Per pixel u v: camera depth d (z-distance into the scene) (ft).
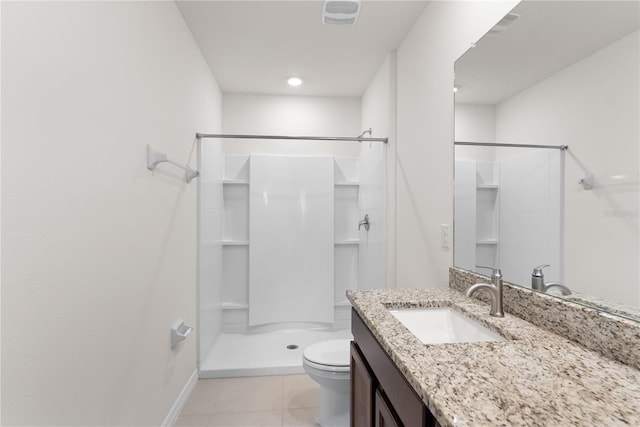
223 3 6.55
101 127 3.85
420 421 2.57
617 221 2.90
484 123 4.78
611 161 2.95
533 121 3.90
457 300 4.78
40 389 2.95
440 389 2.26
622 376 2.48
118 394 4.33
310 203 11.10
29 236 2.81
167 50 6.01
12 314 2.65
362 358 4.57
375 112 9.84
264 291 10.91
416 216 7.07
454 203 5.57
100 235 3.85
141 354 5.00
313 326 11.12
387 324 3.70
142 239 4.99
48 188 3.01
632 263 2.77
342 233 11.50
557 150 3.56
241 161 11.12
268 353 9.31
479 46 4.86
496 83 4.52
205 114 8.99
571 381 2.39
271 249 10.96
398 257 8.13
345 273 11.46
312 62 9.14
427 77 6.56
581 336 3.10
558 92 3.54
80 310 3.50
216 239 10.08
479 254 4.92
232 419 6.52
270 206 10.96
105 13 3.92
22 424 2.76
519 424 1.89
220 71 9.70
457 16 5.48
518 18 4.13
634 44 2.75
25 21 2.75
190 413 6.71
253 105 11.51
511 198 4.27
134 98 4.67
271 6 6.66
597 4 3.11
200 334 8.24
